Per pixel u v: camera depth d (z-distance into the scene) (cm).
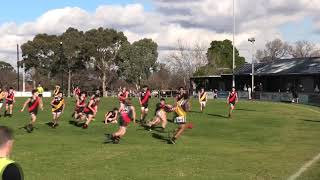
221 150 1755
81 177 1225
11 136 497
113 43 10312
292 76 6700
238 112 3512
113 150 1700
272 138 2191
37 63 10475
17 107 3625
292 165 1427
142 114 2575
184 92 1991
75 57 9981
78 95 2788
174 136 1942
